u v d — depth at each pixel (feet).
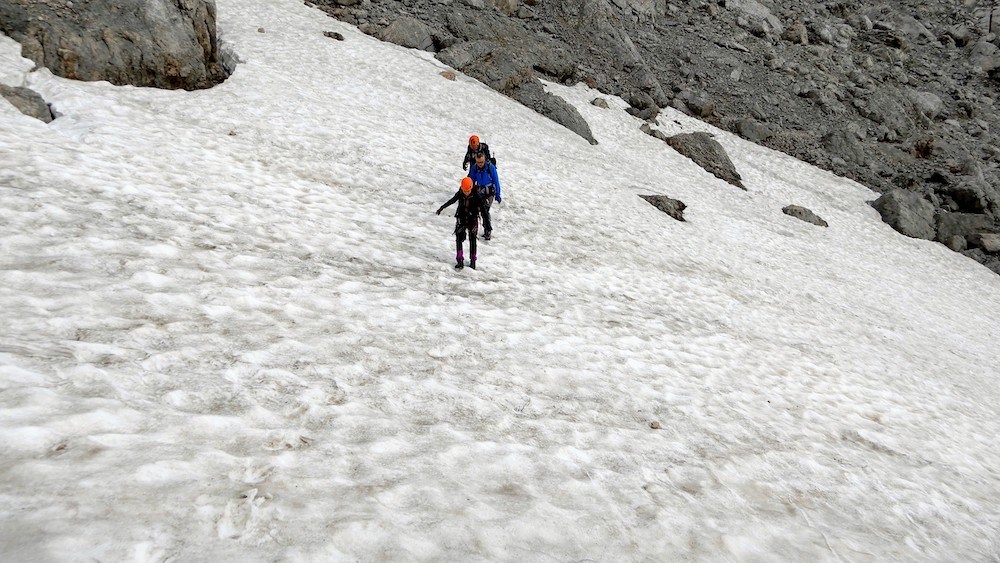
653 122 92.02
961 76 139.85
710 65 117.80
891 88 123.95
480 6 102.42
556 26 109.40
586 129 77.20
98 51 40.34
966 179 93.71
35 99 32.81
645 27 126.41
